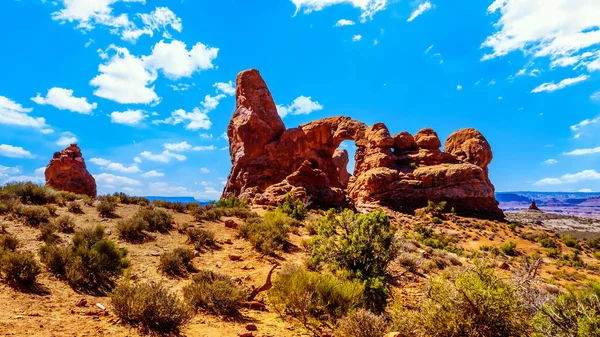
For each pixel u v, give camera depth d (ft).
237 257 39.99
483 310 20.01
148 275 29.94
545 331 19.15
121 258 30.12
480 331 19.90
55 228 36.47
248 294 29.35
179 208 67.87
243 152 220.84
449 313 20.66
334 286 27.86
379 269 37.01
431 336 20.95
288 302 25.93
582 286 64.80
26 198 49.98
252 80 242.99
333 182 233.14
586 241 149.28
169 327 19.15
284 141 220.84
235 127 232.53
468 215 162.20
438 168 176.45
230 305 24.89
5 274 22.25
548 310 19.85
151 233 44.37
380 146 197.88
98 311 20.07
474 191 170.19
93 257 26.50
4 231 33.73
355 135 223.92
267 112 237.66
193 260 36.99
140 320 18.89
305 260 42.34
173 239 43.93
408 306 32.27
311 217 91.66
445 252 69.36
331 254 38.65
